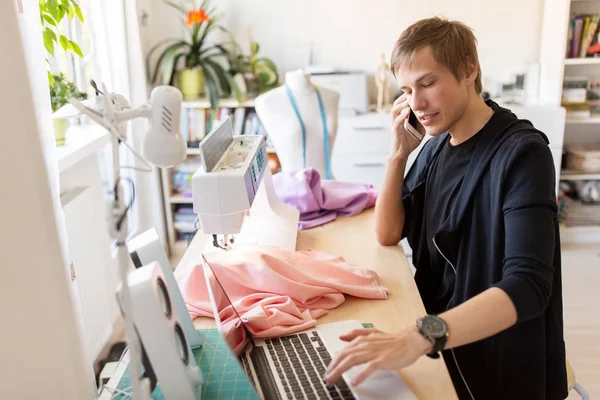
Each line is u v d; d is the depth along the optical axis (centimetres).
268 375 124
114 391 126
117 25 347
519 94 412
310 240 203
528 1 407
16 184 117
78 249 242
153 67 418
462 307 116
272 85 409
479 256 149
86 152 259
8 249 115
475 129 152
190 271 159
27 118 122
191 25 385
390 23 414
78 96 251
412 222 187
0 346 113
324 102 287
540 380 146
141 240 133
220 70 396
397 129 182
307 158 286
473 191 147
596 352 298
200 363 133
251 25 415
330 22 414
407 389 117
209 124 399
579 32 395
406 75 145
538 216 129
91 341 257
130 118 106
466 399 156
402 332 114
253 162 169
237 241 185
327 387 117
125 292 99
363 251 192
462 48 143
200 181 153
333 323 145
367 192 235
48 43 212
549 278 123
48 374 125
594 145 435
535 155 135
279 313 143
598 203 426
